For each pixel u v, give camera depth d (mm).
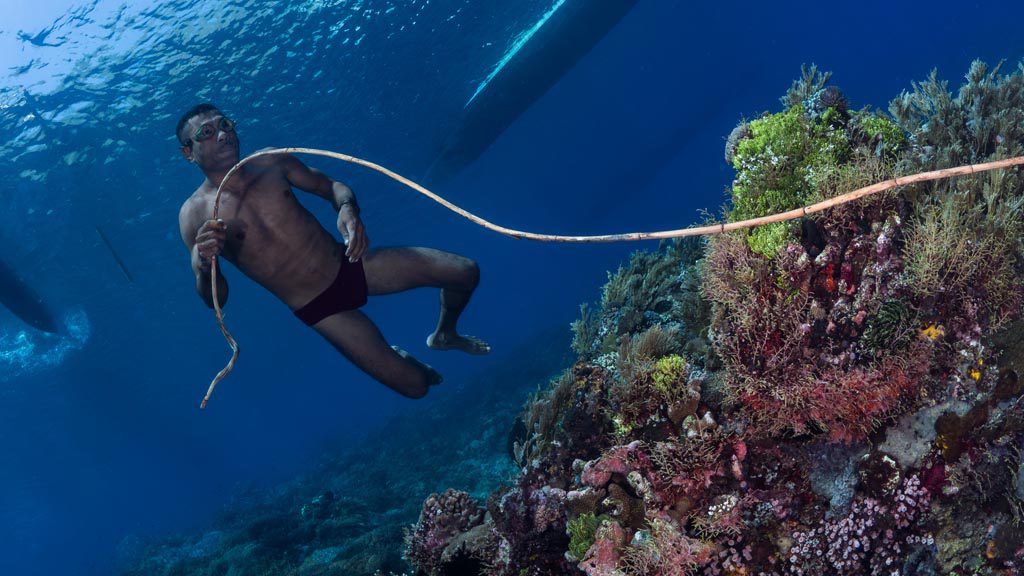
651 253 6055
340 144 30750
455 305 4703
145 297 38562
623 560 3539
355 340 4293
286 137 28328
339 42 25297
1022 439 3295
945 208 3453
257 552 17938
